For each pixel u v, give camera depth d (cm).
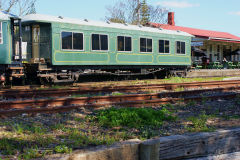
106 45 1465
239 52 3219
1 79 1170
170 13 3475
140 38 1611
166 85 1202
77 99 795
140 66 1658
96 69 1534
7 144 405
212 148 398
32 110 641
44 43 1311
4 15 1164
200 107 768
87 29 1391
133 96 877
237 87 1184
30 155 361
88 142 425
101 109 695
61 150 382
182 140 370
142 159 347
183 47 1862
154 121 561
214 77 1995
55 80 1312
